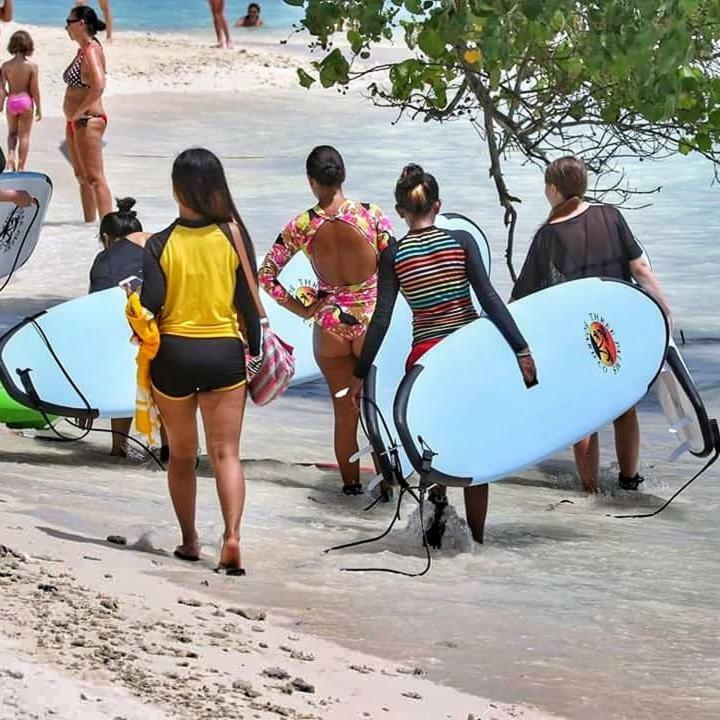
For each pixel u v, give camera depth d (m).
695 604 25.38
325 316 30.75
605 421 29.66
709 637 23.61
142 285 24.61
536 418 28.73
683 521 30.92
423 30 32.09
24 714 16.09
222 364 24.72
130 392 33.28
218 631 21.28
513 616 24.20
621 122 41.94
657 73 27.00
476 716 19.20
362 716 18.41
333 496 31.97
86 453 34.66
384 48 132.75
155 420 25.20
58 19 155.50
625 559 27.98
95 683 17.83
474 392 28.11
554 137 80.50
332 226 30.33
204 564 25.83
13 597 21.14
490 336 28.31
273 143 94.31
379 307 28.02
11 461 32.97
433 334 28.34
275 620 22.89
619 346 30.23
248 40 143.88
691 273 59.50
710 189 78.06
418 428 27.45
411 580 25.89
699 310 53.16
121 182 79.56
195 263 24.38
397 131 98.19
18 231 40.53
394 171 83.69
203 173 24.27
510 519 30.73
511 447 28.28
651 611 24.86
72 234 64.44
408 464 29.06
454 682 20.95
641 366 30.42
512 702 20.36
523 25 31.41
